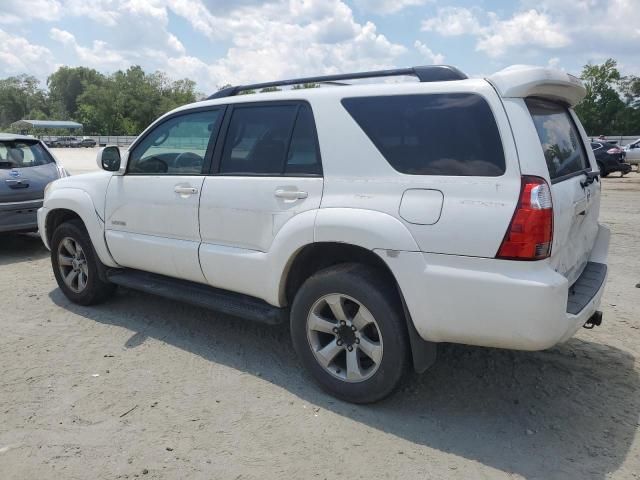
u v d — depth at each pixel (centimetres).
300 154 362
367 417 338
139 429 324
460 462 294
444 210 299
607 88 7375
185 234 424
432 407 350
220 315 511
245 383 381
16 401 355
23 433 320
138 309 526
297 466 291
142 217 453
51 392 366
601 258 404
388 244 312
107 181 486
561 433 320
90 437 316
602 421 332
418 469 288
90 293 520
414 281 306
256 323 491
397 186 317
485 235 287
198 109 430
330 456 299
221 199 395
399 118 326
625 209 1206
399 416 339
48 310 527
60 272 543
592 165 405
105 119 11538
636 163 2509
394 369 325
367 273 334
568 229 317
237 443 311
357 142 337
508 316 285
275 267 366
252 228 379
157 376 390
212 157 411
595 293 342
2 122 13962
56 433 320
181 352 430
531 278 280
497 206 287
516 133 291
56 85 14488
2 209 740
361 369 346
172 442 312
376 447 307
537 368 401
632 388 371
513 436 318
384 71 352
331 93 354
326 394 365
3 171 766
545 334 282
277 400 358
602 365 405
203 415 339
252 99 396
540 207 281
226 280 401
